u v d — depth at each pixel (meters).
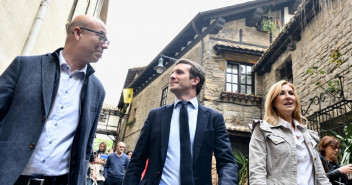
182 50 11.06
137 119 14.70
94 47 1.57
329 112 4.87
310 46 6.36
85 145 1.55
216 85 8.69
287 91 2.19
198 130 1.66
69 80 1.55
